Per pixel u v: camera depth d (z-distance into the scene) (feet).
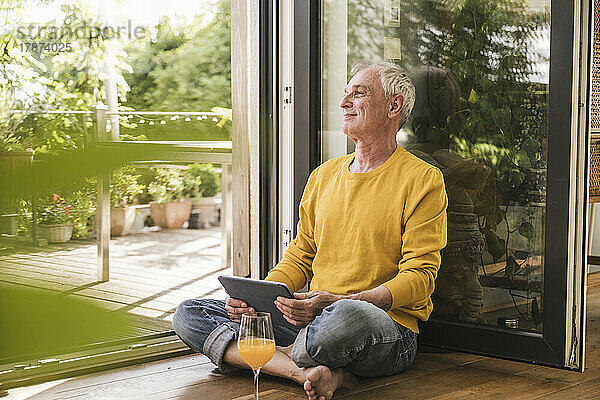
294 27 9.51
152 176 12.98
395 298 7.10
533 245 7.73
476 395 7.03
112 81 11.69
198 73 15.38
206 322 7.75
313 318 7.06
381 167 7.80
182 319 7.84
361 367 7.19
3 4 9.82
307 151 9.45
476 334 8.09
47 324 0.82
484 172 8.16
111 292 11.82
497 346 7.93
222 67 16.19
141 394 7.11
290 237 9.77
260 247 10.05
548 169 7.45
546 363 7.56
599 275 13.39
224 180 14.88
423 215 7.47
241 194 11.60
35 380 7.45
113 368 8.05
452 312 8.43
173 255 16.11
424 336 8.54
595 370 7.97
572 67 7.20
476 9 8.10
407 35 8.74
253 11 9.85
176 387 7.35
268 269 10.08
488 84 8.05
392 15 8.83
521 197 7.82
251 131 10.03
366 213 7.67
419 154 8.77
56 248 10.96
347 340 6.68
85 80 11.13
